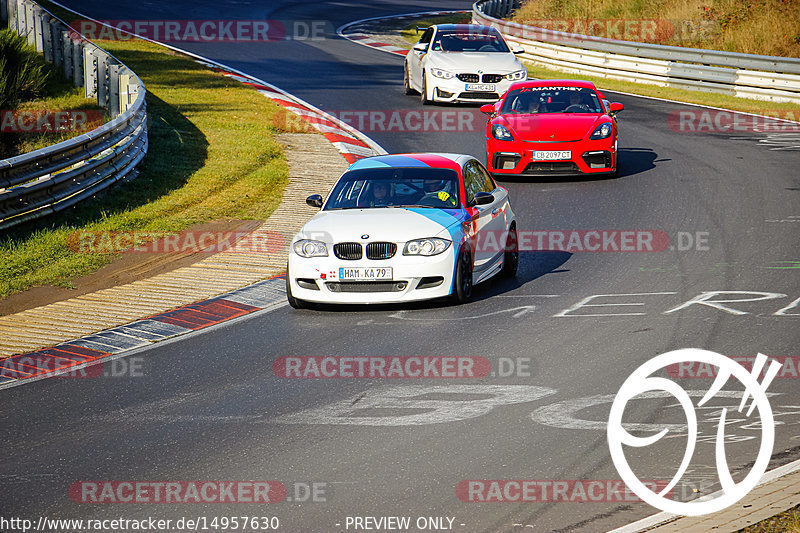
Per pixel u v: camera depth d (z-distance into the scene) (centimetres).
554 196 5778
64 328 3562
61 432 2542
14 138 6638
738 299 3575
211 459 2303
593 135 6041
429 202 3925
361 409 2611
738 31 11369
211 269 4362
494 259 4031
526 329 3331
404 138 7381
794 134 7631
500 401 2623
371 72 10556
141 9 14612
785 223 4856
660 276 4019
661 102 9262
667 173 6275
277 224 5144
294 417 2572
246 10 15612
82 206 5400
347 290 3631
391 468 2200
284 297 3950
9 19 9888
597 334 3219
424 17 16262
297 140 7281
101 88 7712
